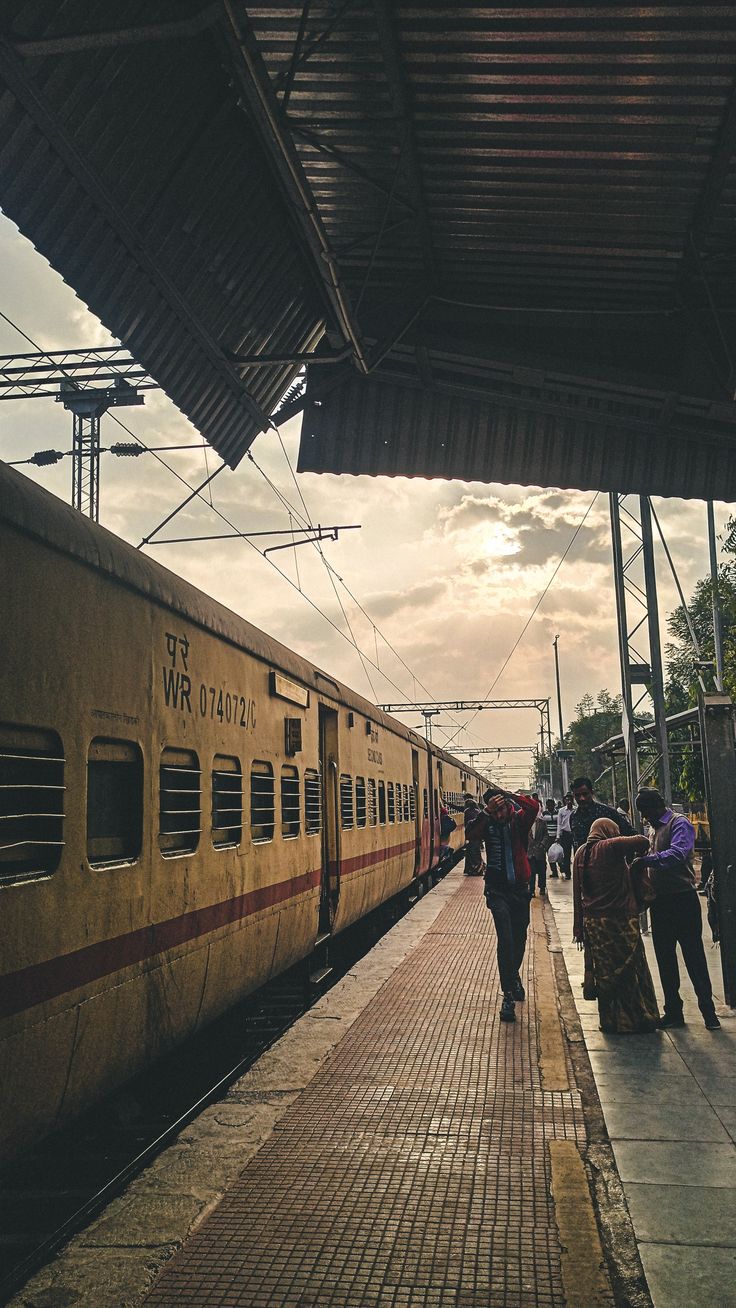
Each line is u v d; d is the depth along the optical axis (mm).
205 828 5910
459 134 6953
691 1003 8367
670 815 7836
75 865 4098
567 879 22203
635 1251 3697
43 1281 3479
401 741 17016
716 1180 4371
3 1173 3547
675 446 10023
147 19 6102
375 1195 4203
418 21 5938
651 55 6113
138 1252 3686
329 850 10633
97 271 7074
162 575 5352
